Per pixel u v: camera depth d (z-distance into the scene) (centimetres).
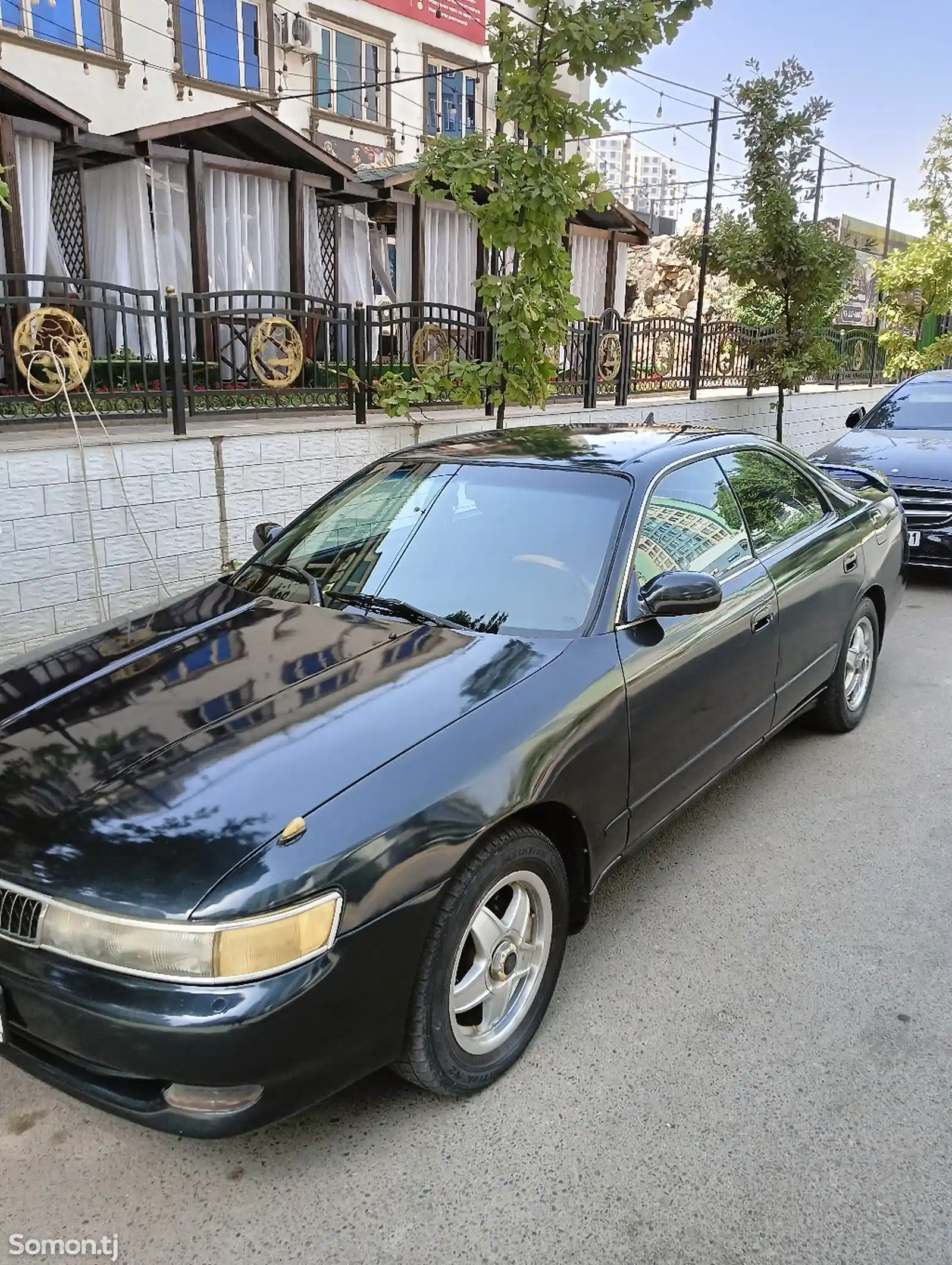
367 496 391
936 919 345
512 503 355
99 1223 221
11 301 565
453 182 624
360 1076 230
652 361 1165
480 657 293
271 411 743
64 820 229
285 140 950
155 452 589
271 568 376
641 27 582
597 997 300
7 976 219
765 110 1097
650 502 350
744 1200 226
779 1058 273
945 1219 221
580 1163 236
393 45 1497
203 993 204
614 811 301
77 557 560
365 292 1137
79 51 1107
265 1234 218
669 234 2305
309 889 213
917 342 1742
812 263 1125
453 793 241
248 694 277
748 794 444
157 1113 212
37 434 602
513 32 615
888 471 804
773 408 1308
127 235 933
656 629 323
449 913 238
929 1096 259
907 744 502
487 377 681
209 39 1247
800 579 421
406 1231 218
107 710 275
